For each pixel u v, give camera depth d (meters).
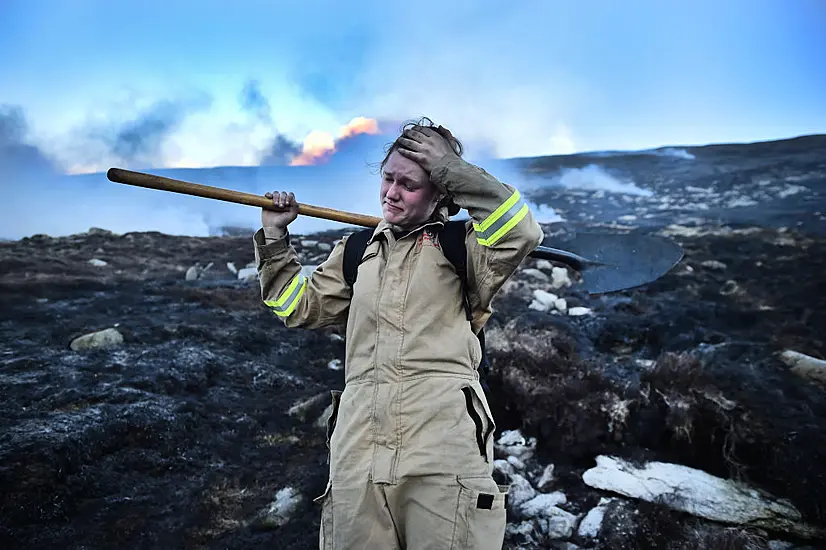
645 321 4.82
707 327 4.84
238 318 5.36
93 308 5.41
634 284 3.02
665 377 3.69
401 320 1.68
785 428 3.34
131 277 6.54
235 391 4.09
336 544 1.63
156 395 3.78
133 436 3.34
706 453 3.39
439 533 1.54
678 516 2.97
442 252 1.74
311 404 3.89
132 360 4.26
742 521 2.92
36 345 4.48
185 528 2.78
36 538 2.63
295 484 3.12
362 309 1.73
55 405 3.51
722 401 3.52
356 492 1.62
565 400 3.63
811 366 3.99
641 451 3.45
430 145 1.73
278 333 5.07
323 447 3.52
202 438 3.49
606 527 2.88
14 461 2.87
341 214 1.95
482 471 1.64
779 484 3.14
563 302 5.29
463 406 1.65
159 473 3.17
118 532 2.71
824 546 2.82
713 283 5.67
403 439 1.62
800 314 4.98
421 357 1.66
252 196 1.87
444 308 1.71
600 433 3.53
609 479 3.21
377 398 1.65
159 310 5.46
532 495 3.14
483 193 1.64
